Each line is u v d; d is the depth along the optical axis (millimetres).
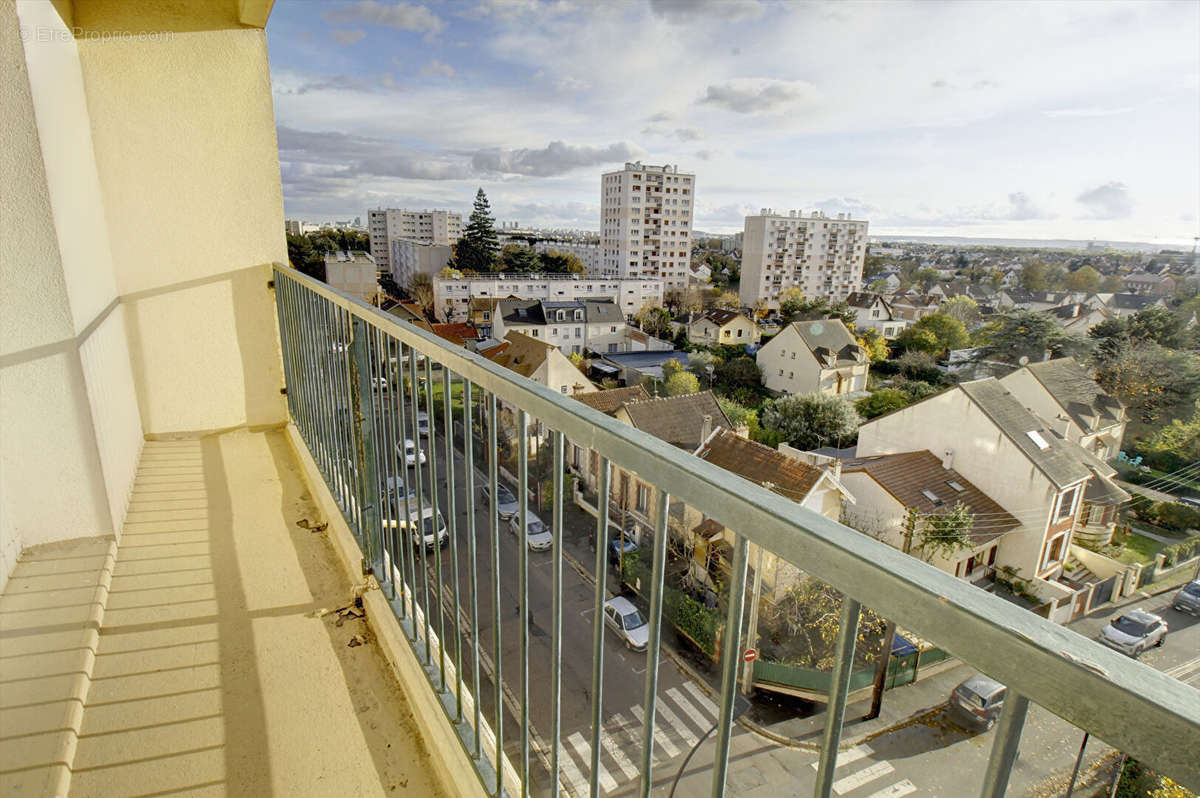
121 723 1436
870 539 478
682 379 22984
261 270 3197
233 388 3248
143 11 2703
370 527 1819
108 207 2826
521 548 983
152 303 2998
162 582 1976
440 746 1317
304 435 2820
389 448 1655
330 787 1306
